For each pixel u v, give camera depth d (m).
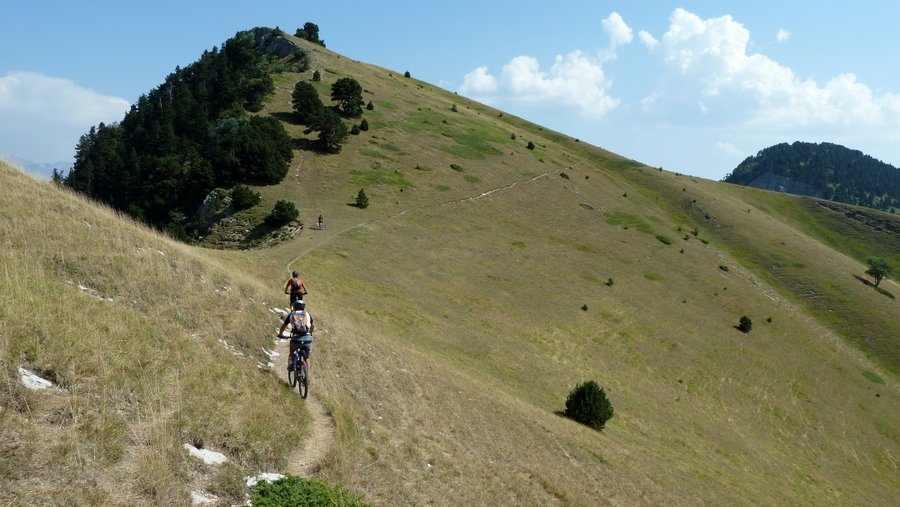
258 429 12.24
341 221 71.75
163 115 120.12
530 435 27.39
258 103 110.06
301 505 9.73
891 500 49.22
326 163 93.75
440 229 78.19
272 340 20.67
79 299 13.69
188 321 17.67
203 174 77.69
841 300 97.00
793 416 59.41
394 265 60.47
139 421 9.99
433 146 115.94
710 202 136.50
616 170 153.25
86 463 8.37
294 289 19.09
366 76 156.38
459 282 62.44
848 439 58.75
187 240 67.44
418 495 14.15
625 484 26.91
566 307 66.19
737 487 38.00
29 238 17.06
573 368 51.38
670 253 97.50
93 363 10.77
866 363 80.19
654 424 46.12
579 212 104.25
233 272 28.08
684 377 59.56
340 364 22.94
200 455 10.25
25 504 7.10
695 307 79.56
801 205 176.12
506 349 49.12
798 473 47.94
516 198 101.19
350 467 13.05
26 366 9.72
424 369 30.34
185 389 12.05
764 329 80.12
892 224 163.38
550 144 159.00
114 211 27.97
